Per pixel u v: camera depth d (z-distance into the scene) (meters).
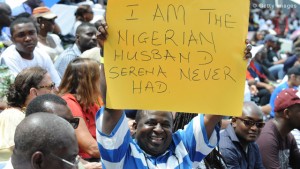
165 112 3.47
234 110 3.19
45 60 6.70
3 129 4.31
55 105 3.72
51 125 2.49
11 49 6.52
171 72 3.21
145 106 3.21
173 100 3.21
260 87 10.30
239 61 3.20
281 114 5.79
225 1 3.19
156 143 3.43
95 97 5.02
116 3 3.19
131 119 5.41
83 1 11.77
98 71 5.05
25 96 4.52
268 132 5.75
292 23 17.88
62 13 10.27
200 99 3.21
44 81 4.57
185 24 3.21
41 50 6.77
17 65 6.41
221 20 3.20
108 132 3.29
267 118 8.77
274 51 13.95
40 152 2.46
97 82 5.05
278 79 12.71
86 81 4.99
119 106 3.20
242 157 5.19
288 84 8.84
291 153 6.14
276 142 5.75
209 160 4.30
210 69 3.21
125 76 3.21
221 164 4.34
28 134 2.47
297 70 8.82
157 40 3.21
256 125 5.13
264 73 12.09
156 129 3.42
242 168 5.18
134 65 3.21
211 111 3.20
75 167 2.54
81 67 5.01
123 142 3.31
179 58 3.21
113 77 3.21
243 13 3.20
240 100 3.20
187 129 3.61
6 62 6.39
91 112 5.00
